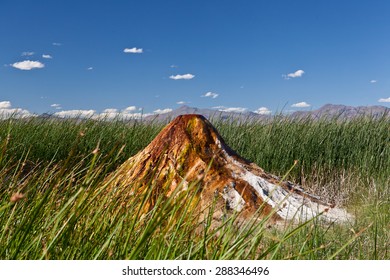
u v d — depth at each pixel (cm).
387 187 766
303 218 562
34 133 914
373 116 1072
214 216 508
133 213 282
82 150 915
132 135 996
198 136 649
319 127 1028
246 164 666
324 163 953
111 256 238
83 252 234
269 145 967
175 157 612
